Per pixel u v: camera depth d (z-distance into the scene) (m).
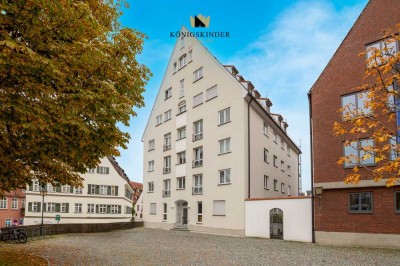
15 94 7.64
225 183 28.00
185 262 12.53
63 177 12.87
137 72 11.19
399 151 7.25
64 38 8.31
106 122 9.37
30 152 9.47
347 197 18.95
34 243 19.20
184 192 32.91
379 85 7.53
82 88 8.73
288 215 22.14
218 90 30.34
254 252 15.45
